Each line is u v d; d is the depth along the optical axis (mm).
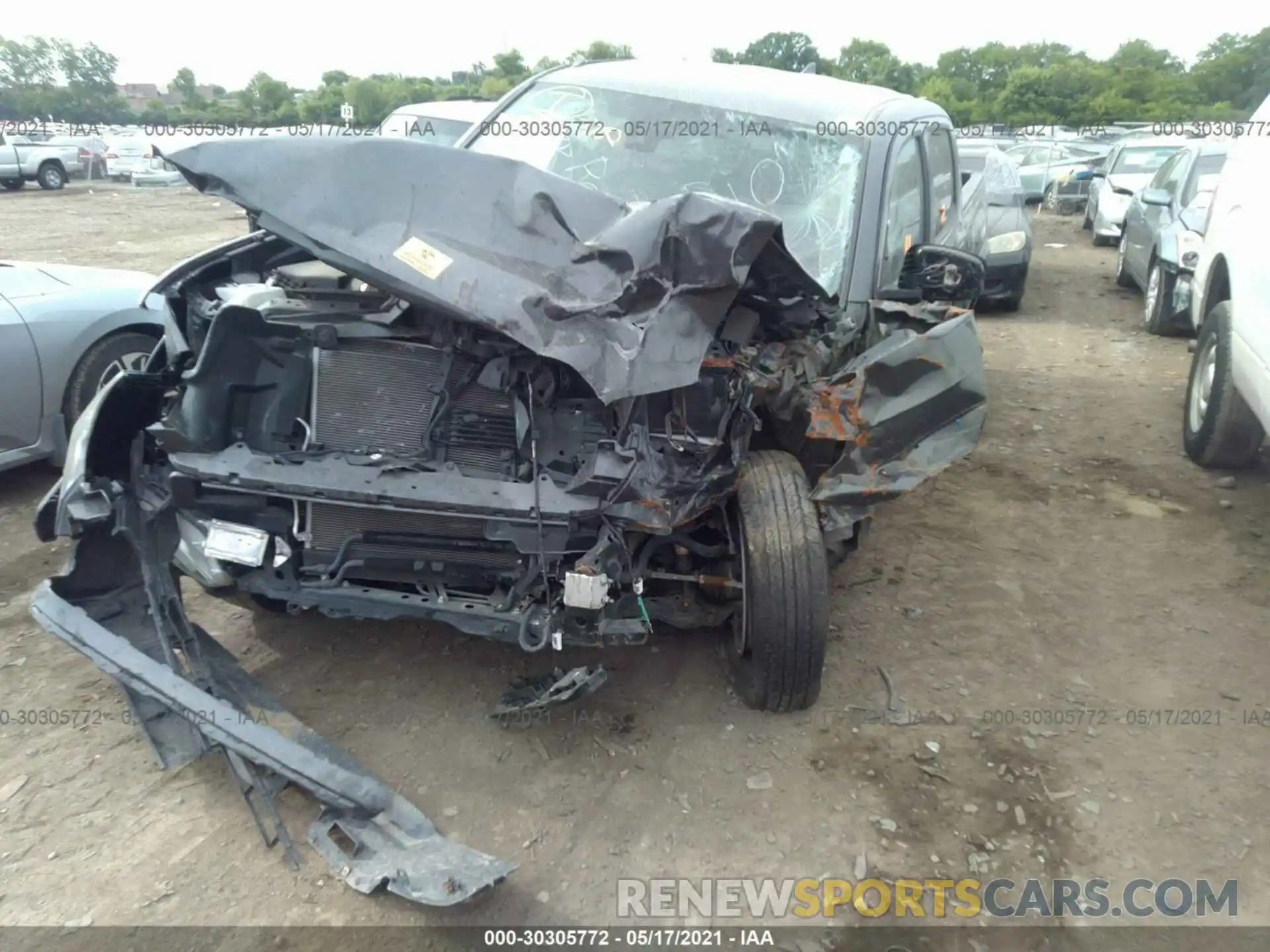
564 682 3137
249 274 3873
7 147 24422
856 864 2881
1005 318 10281
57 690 3574
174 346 3467
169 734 3104
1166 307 9016
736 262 2781
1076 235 16688
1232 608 4395
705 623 3387
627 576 3053
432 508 2885
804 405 3250
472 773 3174
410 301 2881
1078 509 5410
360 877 2572
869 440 3223
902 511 5344
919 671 3850
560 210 2889
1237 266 5340
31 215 18797
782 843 2945
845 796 3145
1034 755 3383
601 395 2674
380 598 3076
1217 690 3793
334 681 3619
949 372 3383
